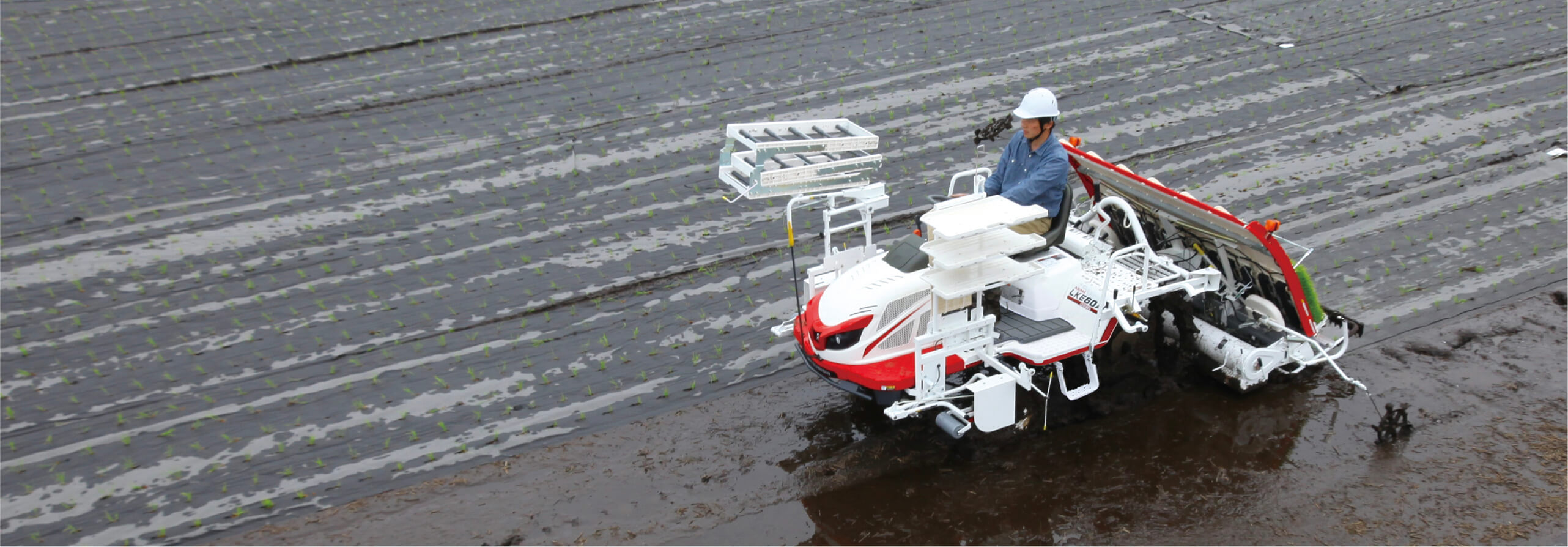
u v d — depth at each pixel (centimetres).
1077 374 712
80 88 1364
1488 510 587
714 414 722
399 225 1042
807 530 595
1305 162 1111
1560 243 919
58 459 691
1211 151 1148
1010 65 1422
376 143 1227
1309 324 681
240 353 823
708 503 623
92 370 801
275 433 714
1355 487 611
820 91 1355
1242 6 1623
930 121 1259
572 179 1137
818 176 646
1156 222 742
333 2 1700
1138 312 660
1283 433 667
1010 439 673
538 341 832
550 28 1591
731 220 1045
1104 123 1231
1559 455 630
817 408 723
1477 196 1016
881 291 612
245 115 1296
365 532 608
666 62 1458
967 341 636
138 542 606
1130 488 620
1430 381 722
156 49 1495
